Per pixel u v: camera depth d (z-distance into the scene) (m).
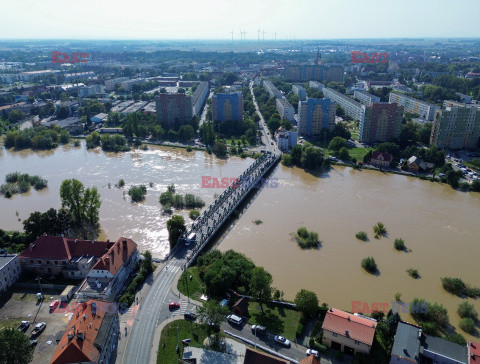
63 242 142.12
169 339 109.12
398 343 101.94
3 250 153.50
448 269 150.50
